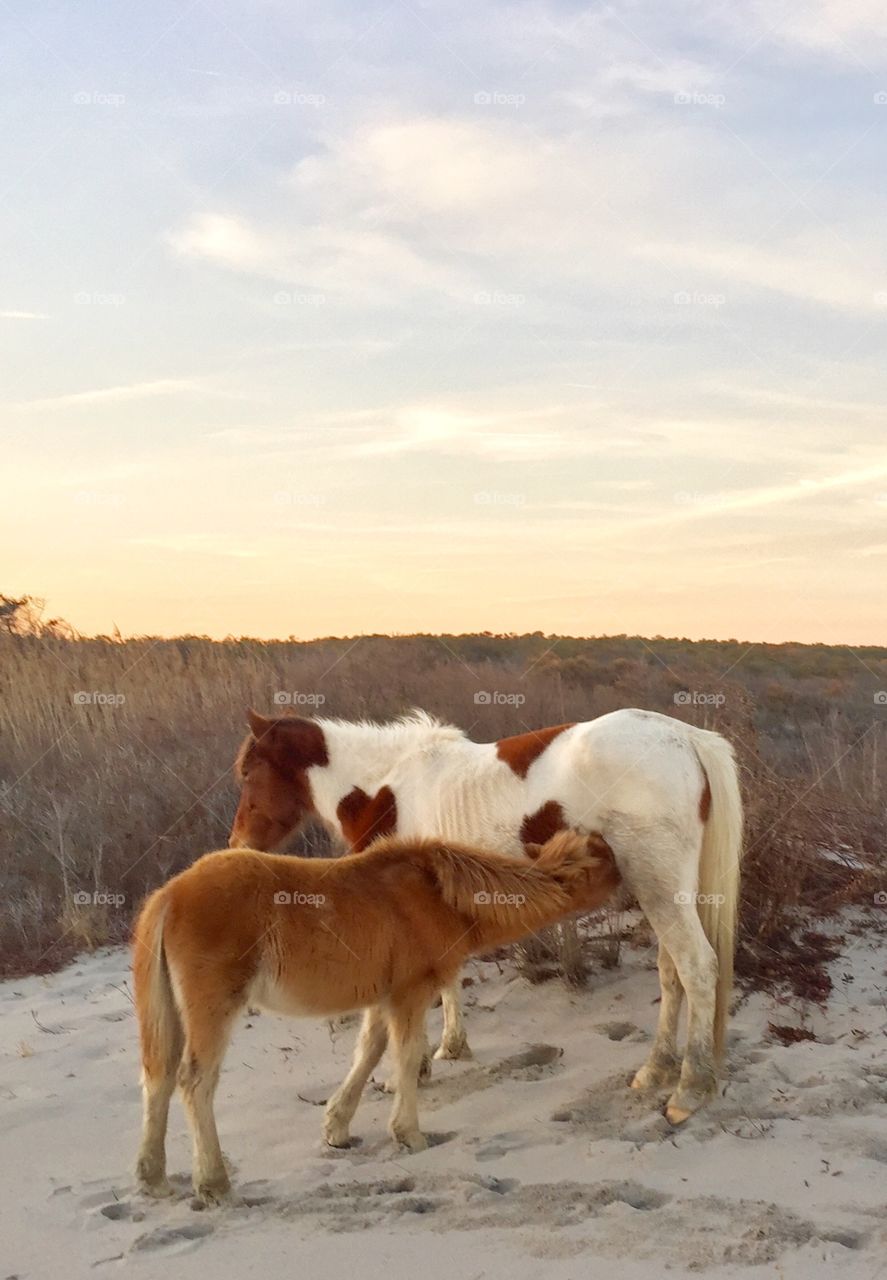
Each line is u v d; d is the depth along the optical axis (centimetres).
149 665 870
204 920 332
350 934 350
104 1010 476
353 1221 307
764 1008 460
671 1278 274
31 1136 367
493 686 931
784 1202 312
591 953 514
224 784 685
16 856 624
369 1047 370
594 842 393
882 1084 388
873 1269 276
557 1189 322
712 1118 368
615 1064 421
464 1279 277
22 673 845
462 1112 388
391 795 450
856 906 538
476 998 495
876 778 642
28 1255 293
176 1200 325
